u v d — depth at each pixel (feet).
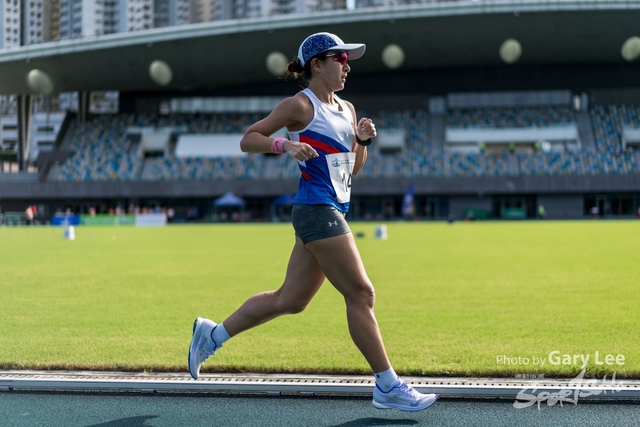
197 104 292.40
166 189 264.52
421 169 260.62
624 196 257.14
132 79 268.62
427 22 220.84
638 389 17.42
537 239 106.32
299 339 26.37
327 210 16.31
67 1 445.37
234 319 17.80
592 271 54.19
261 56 246.88
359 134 17.62
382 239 111.45
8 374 20.18
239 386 18.33
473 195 260.83
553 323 29.84
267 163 272.10
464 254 75.00
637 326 28.84
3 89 272.10
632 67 272.10
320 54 16.69
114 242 110.52
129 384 18.49
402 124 278.46
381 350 16.44
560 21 219.20
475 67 278.05
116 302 37.99
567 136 263.08
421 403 16.16
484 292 41.50
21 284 47.60
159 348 24.53
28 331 28.55
